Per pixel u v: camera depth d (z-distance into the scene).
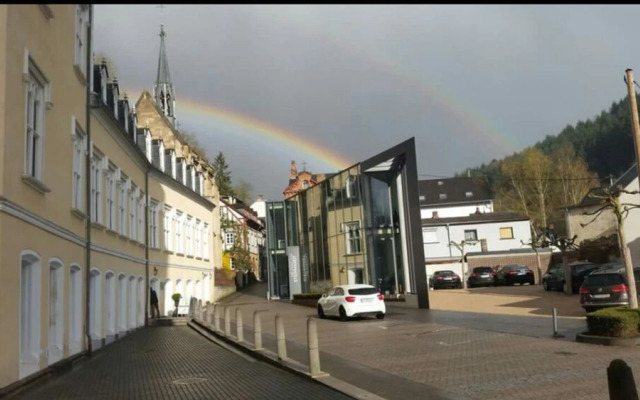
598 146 78.88
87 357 16.69
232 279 57.56
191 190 41.44
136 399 10.05
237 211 75.00
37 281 12.83
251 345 16.59
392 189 31.75
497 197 77.56
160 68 64.69
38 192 12.88
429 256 58.09
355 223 34.56
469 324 20.11
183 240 40.00
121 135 23.92
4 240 10.59
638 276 23.61
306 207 42.38
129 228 26.23
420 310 27.25
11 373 10.87
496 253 51.72
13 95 11.19
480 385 10.13
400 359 13.54
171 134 44.94
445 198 80.56
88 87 18.31
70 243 15.92
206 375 12.48
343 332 20.33
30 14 12.30
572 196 65.31
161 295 34.12
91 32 18.69
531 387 9.72
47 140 13.70
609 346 13.57
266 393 10.12
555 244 32.88
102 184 21.17
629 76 17.02
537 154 70.00
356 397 9.38
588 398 8.72
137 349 18.59
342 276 35.97
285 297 47.00
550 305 25.34
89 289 17.83
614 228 42.75
